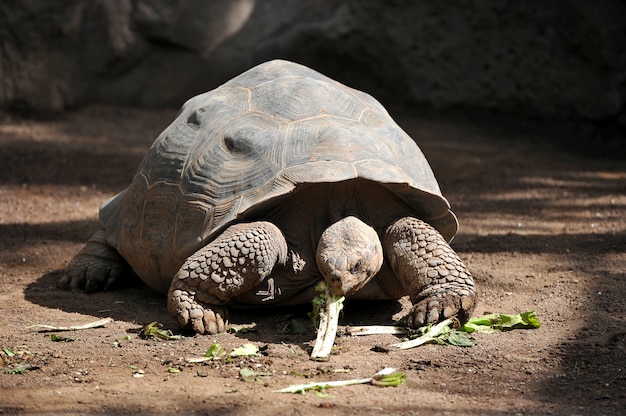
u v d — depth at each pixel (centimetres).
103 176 3203
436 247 1455
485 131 4172
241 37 4450
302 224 1495
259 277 1425
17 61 4144
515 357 1314
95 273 1792
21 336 1445
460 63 4262
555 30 4088
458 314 1405
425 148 3775
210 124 1612
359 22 4347
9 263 2038
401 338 1414
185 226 1514
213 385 1170
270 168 1472
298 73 1688
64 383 1187
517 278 1855
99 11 4244
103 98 4319
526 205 2828
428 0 4284
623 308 1587
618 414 1058
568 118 4088
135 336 1441
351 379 1201
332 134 1503
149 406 1084
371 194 1525
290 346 1364
